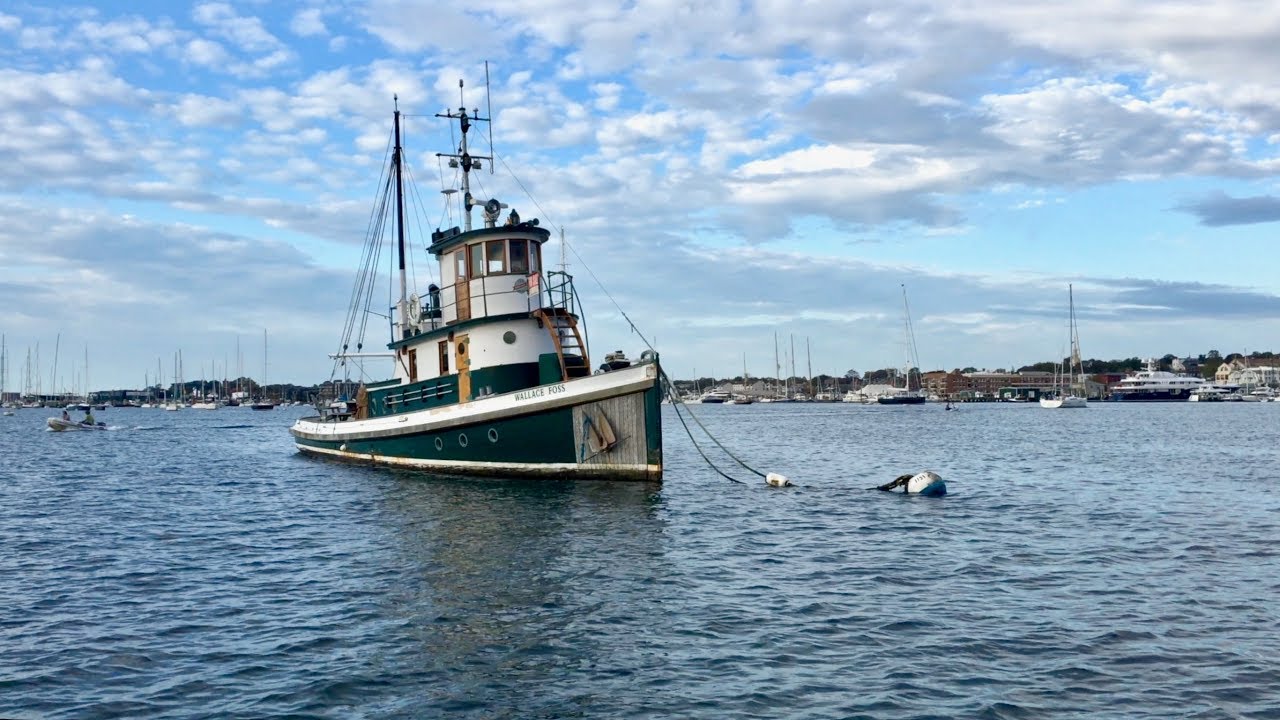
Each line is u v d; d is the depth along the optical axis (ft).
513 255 106.22
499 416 100.12
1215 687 37.09
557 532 72.08
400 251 136.05
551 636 44.06
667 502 90.99
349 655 41.52
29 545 71.36
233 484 115.85
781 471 131.13
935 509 87.76
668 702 35.73
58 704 36.04
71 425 293.64
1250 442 202.39
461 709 35.12
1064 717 34.17
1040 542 69.56
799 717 34.22
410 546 67.10
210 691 37.24
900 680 38.06
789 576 57.36
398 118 136.67
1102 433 251.19
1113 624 46.16
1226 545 68.18
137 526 80.79
